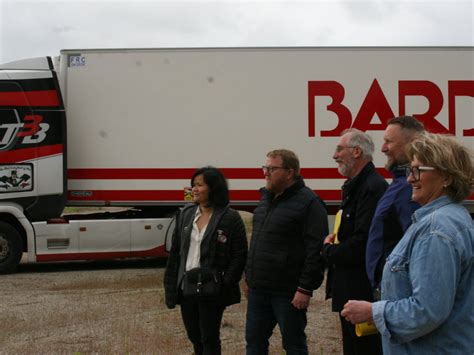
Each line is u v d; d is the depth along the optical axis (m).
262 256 4.57
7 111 10.90
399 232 3.65
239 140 11.58
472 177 2.62
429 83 11.65
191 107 11.56
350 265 4.07
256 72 11.59
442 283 2.45
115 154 11.50
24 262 13.05
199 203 4.81
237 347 6.13
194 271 4.59
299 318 4.53
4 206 10.91
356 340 4.05
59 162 11.09
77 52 11.49
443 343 2.51
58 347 6.07
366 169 4.17
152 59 11.53
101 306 8.03
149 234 11.52
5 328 6.84
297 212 4.50
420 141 2.70
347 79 11.62
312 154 11.61
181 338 6.39
